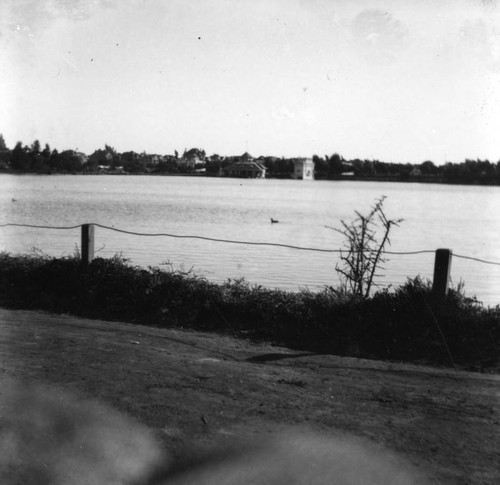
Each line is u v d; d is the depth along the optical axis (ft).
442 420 18.42
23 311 33.76
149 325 31.99
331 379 22.58
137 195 312.50
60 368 22.08
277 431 16.89
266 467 14.67
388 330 29.40
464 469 15.01
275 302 32.65
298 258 76.95
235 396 19.84
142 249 83.82
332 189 513.45
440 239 128.26
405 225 165.89
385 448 16.07
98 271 37.17
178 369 22.82
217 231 132.77
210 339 28.89
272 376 22.57
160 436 16.25
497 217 207.92
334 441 16.37
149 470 14.42
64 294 36.81
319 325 30.22
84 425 16.67
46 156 651.25
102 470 14.25
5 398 18.37
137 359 23.99
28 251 76.38
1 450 14.84
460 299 31.01
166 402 18.86
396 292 31.94
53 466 14.25
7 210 181.88
